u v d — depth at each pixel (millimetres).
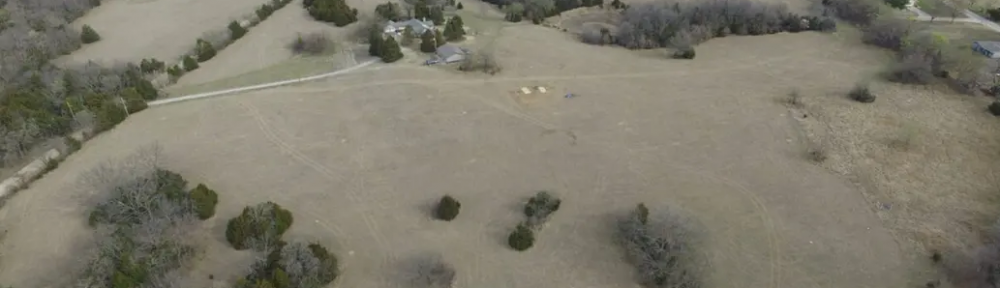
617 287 51969
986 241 55500
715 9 106312
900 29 99875
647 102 81375
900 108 79438
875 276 52438
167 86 87688
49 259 55656
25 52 92062
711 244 56031
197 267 54031
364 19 110438
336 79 88562
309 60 95062
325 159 69750
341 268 54125
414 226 59188
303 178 66438
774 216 59531
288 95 84188
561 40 102938
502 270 53781
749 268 53344
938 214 59375
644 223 56406
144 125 77562
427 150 71188
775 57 95812
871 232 57219
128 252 52094
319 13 110750
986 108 79688
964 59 91062
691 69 91375
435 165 68500
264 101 82750
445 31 101312
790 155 69250
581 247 56156
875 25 103812
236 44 101688
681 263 53094
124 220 57781
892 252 54812
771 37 103938
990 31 105750
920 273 52562
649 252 53469
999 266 50844
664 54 97188
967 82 85188
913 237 56406
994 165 67375
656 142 72188
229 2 121688
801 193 62719
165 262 52500
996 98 82250
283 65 93562
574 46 100250
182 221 56594
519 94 83688
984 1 118688
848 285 51594
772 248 55594
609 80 87688
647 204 61375
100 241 55062
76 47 100938
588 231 58031
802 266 53562
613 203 61750
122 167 67062
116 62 92625
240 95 84562
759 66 92500
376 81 87688
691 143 71875
